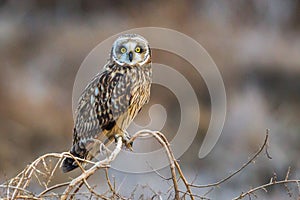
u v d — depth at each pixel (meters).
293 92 23.94
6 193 6.54
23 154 19.14
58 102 21.44
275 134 20.14
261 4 30.41
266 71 24.70
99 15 30.14
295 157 18.08
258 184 16.86
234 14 29.59
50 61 24.95
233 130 20.20
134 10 29.41
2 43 26.58
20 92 21.31
